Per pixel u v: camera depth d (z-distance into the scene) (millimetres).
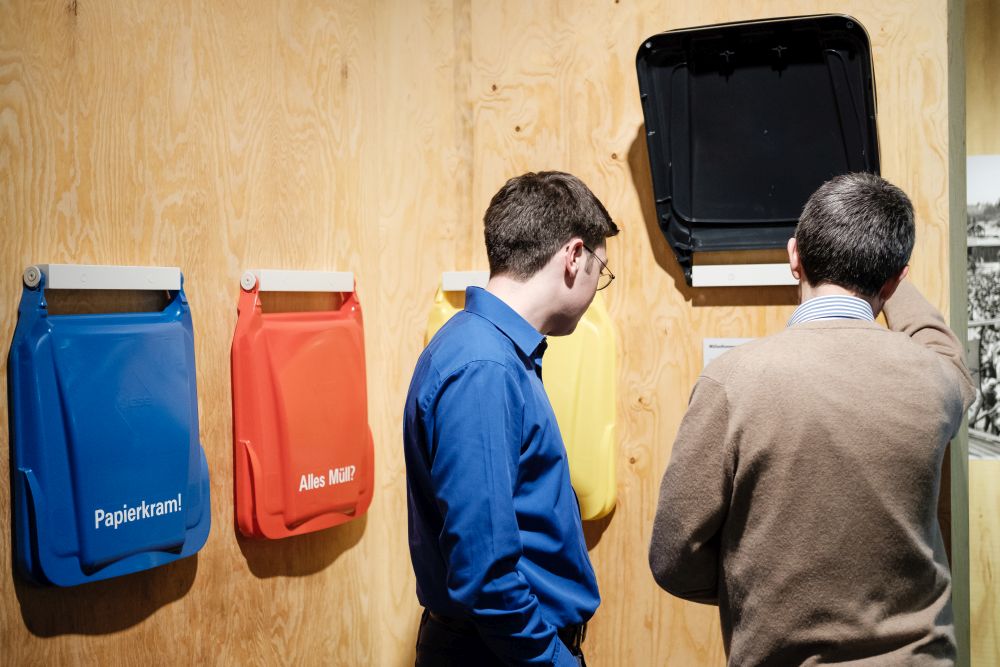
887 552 1062
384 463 2219
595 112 2021
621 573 2020
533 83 2080
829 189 1202
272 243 1937
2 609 1433
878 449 1057
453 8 2148
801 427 1071
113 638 1606
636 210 1992
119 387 1563
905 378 1085
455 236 2160
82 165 1567
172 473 1651
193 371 1729
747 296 1919
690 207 1903
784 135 1825
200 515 1730
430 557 1321
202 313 1783
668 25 1949
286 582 1971
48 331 1471
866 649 1073
